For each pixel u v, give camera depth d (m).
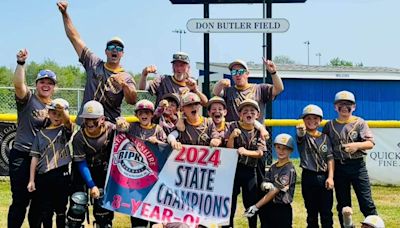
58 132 6.45
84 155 6.47
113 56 6.64
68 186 6.61
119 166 6.65
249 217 6.63
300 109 20.06
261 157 6.68
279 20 12.42
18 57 6.30
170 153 6.69
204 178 6.63
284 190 6.52
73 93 18.53
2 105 16.77
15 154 6.47
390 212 9.34
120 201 6.62
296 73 19.98
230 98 7.11
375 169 11.88
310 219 6.86
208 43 12.93
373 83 20.67
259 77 19.30
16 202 6.50
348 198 6.97
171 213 6.60
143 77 7.17
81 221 6.37
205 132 6.66
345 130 6.87
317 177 6.71
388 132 11.80
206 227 6.50
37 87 6.54
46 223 6.51
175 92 7.14
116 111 6.83
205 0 12.95
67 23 6.80
